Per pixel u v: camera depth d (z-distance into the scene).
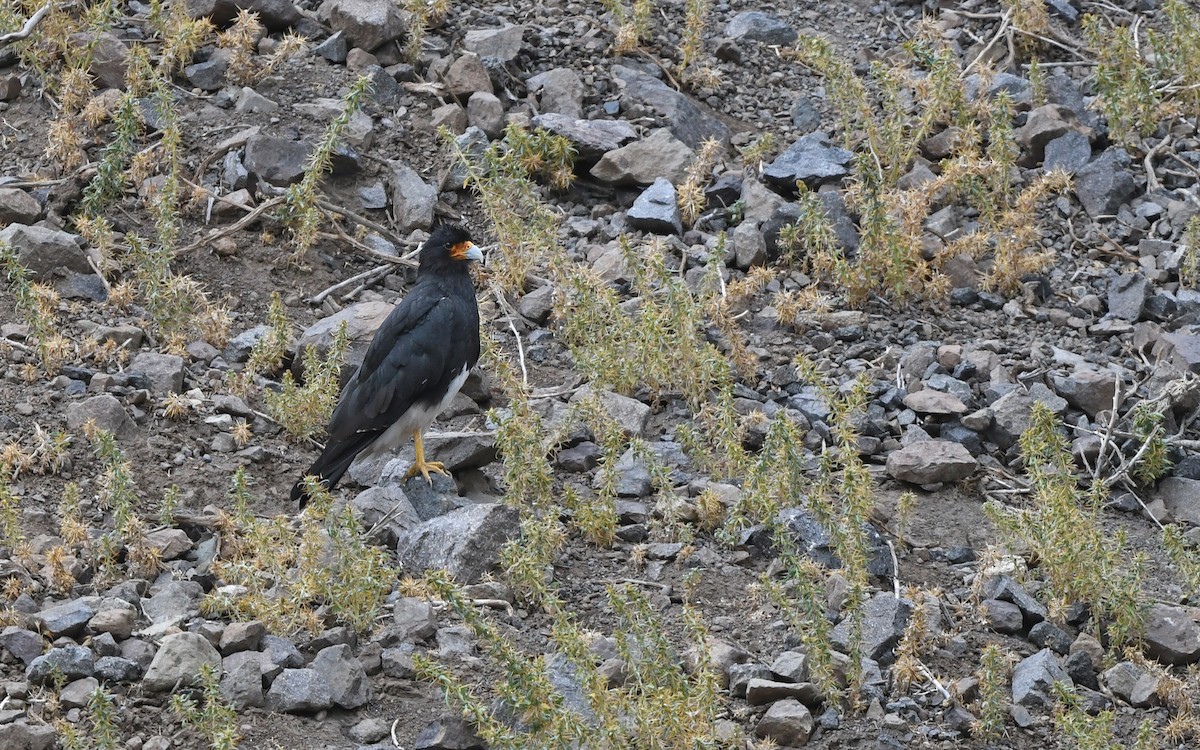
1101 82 15.50
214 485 10.42
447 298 10.77
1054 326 13.41
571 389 11.96
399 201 13.84
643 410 11.56
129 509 9.70
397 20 15.59
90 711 7.79
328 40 15.25
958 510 10.97
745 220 14.15
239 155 13.88
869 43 17.27
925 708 8.66
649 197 14.12
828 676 8.41
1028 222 13.92
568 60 16.08
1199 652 9.27
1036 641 9.39
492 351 11.48
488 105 14.74
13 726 7.52
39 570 9.13
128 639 8.54
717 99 16.09
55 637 8.45
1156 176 15.33
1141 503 11.27
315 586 8.88
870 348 12.78
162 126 14.02
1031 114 15.69
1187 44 16.19
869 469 11.23
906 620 9.25
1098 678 9.13
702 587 9.66
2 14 14.80
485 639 8.03
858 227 14.06
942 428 11.81
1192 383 12.06
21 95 14.55
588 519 10.02
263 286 12.84
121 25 15.40
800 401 11.93
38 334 11.09
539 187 14.59
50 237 12.40
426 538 9.66
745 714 8.45
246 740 7.88
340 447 10.28
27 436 10.52
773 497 10.09
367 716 8.23
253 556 9.52
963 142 14.64
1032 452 10.34
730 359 12.39
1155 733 8.46
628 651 8.22
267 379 11.84
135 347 11.79
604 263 13.35
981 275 13.84
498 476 11.18
